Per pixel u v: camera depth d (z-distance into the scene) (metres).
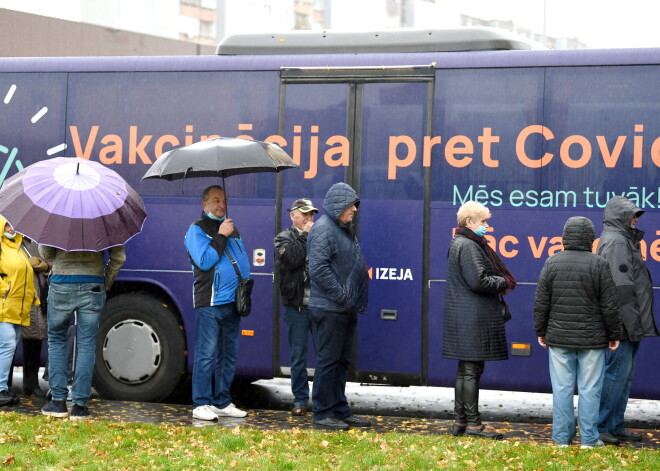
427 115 9.36
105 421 8.30
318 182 9.54
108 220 8.14
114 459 6.99
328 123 9.55
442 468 6.85
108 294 9.94
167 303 9.85
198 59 9.86
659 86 8.97
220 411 9.09
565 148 9.08
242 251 8.99
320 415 8.47
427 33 9.66
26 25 24.98
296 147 9.59
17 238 8.95
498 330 8.11
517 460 7.08
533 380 9.08
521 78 9.20
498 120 9.22
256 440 7.74
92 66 10.05
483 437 8.06
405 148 9.38
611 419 8.13
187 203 9.80
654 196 8.91
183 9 77.19
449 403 10.45
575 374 7.75
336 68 9.56
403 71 9.42
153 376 9.84
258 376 9.65
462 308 8.07
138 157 9.91
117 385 9.91
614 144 9.01
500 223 9.14
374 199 9.41
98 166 8.51
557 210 9.05
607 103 9.04
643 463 7.07
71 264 8.39
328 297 8.27
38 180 8.20
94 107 10.03
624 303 7.84
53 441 7.44
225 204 8.87
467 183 9.24
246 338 9.65
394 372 9.34
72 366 9.73
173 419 8.83
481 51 9.41
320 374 8.41
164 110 9.88
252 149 8.34
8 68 10.21
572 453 7.29
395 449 7.44
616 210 7.98
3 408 8.96
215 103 9.79
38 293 9.41
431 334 9.28
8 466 6.73
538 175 9.11
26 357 9.73
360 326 9.39
